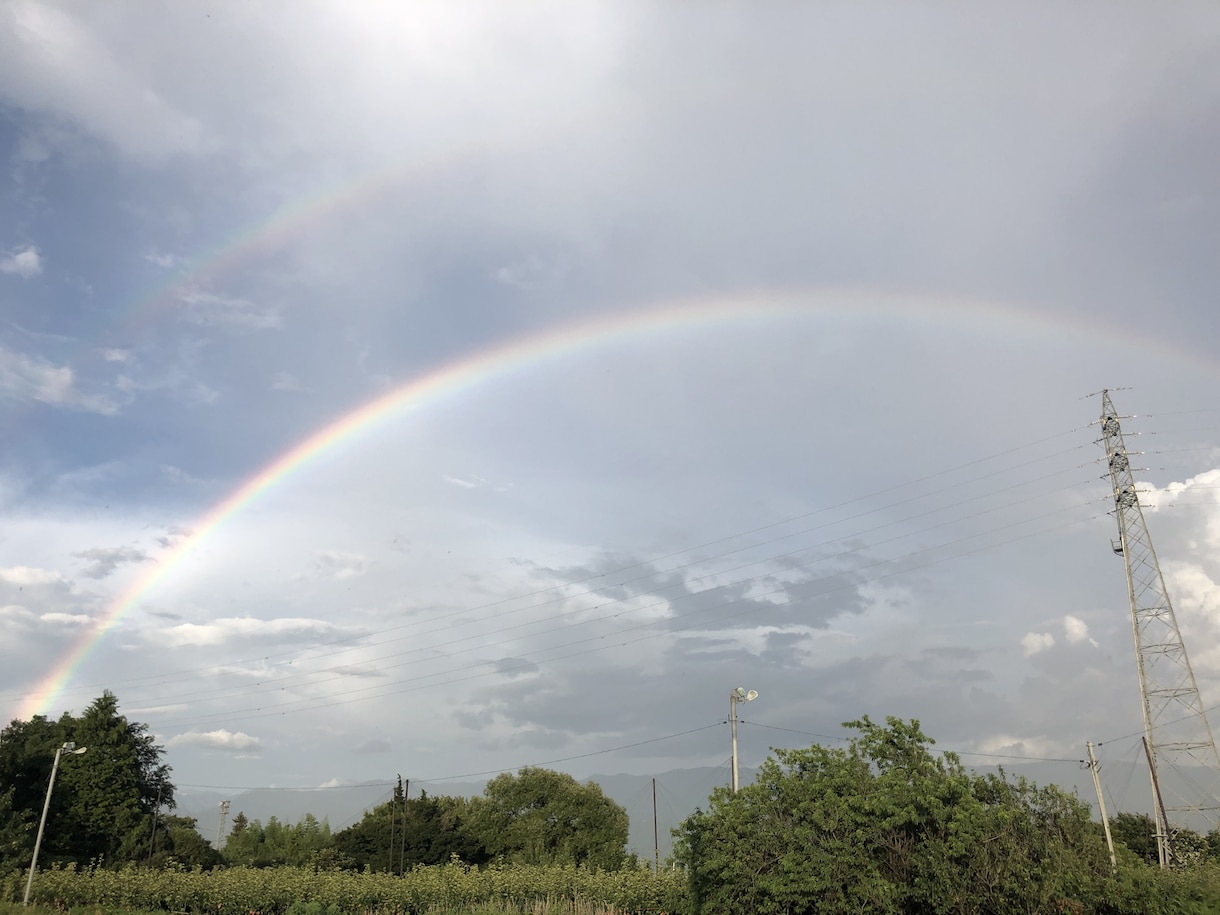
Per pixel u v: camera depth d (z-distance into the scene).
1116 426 46.94
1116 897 20.98
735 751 44.62
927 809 22.02
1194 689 42.19
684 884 31.75
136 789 72.38
